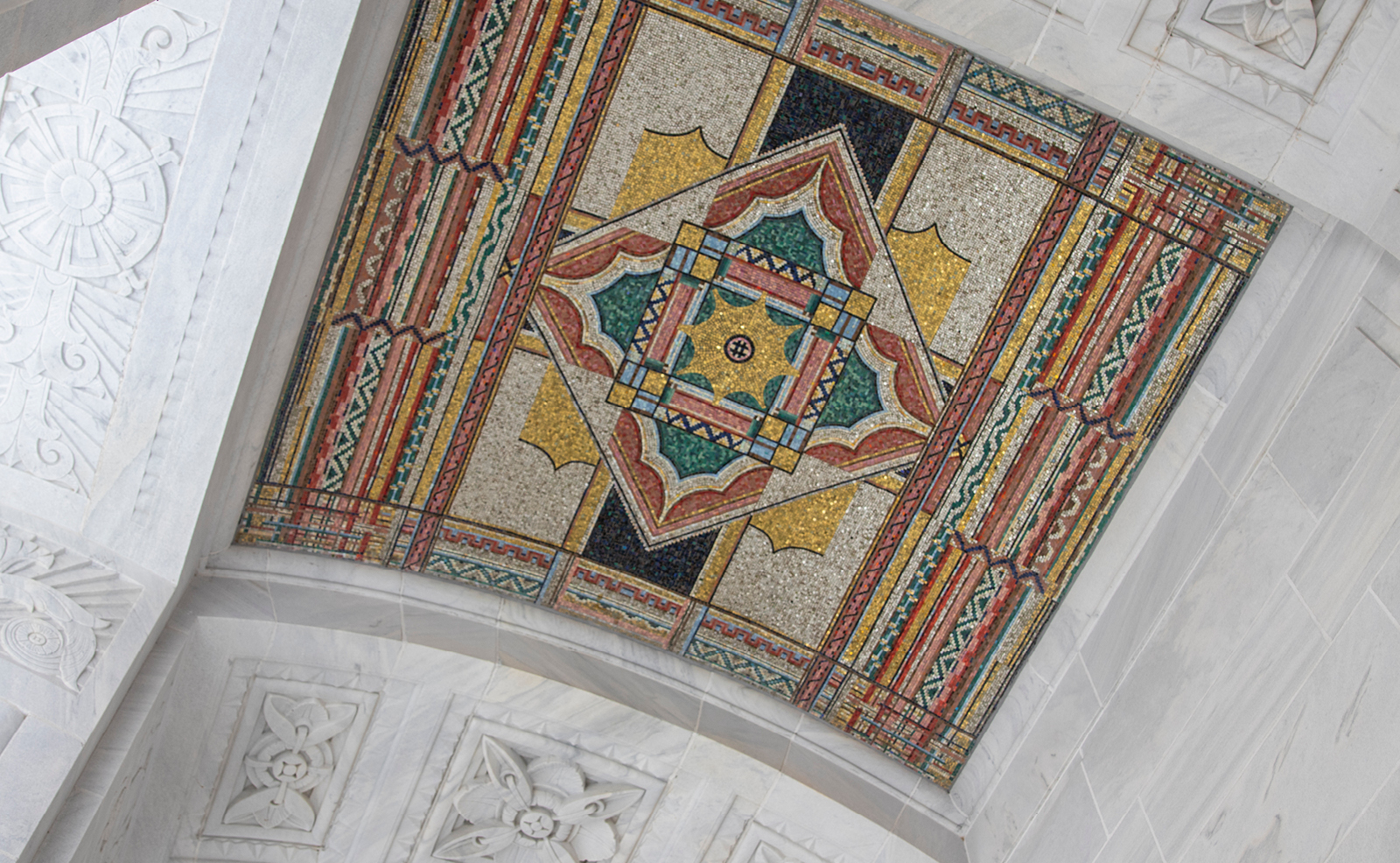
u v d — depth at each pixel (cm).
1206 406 393
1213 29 318
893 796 453
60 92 342
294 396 406
